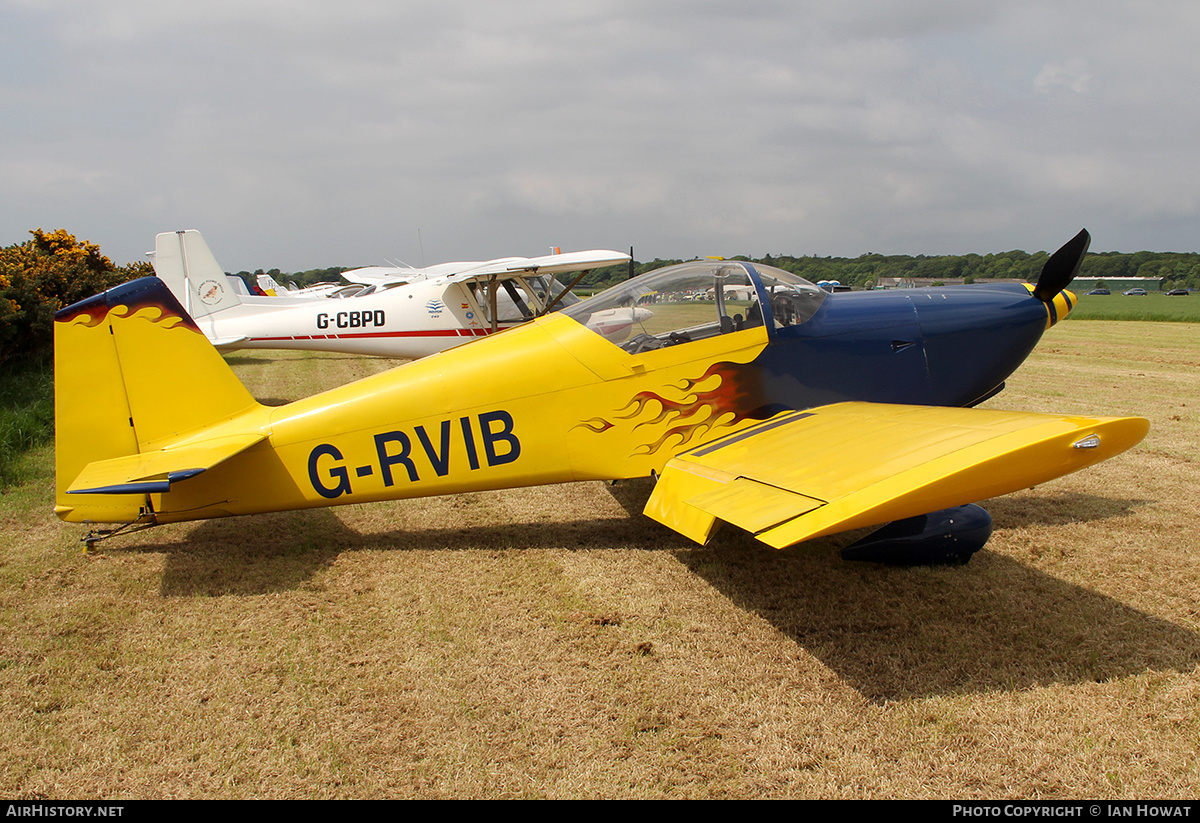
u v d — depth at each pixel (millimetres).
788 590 3885
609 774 2514
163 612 3736
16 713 2893
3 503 5504
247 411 4609
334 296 25766
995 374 5188
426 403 4457
